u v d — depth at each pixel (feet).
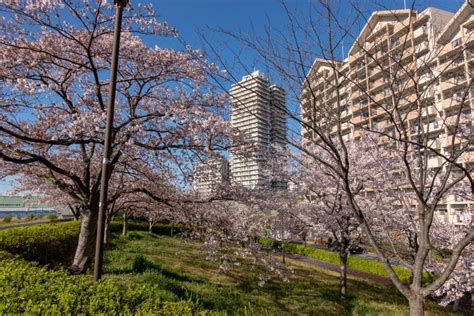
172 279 27.12
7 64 21.81
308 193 38.27
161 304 11.21
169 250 51.72
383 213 32.37
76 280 12.35
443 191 11.94
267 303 27.50
